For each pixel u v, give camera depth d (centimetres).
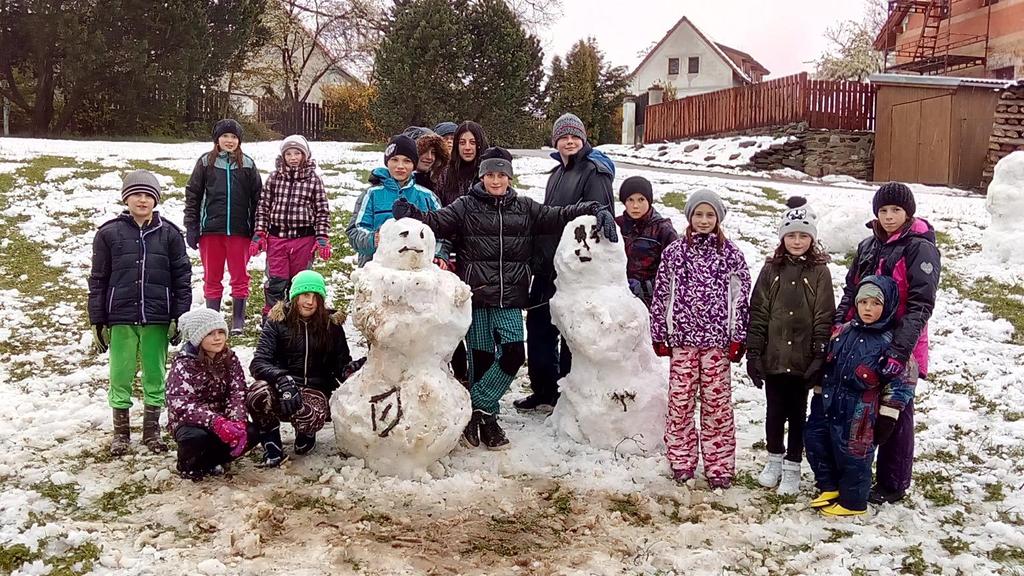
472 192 548
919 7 2895
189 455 475
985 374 703
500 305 539
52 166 1328
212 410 488
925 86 2052
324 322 522
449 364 579
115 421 517
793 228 471
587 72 4100
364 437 482
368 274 488
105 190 1210
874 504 470
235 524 423
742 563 402
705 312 492
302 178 737
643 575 388
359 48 3822
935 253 448
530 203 553
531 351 627
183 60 2453
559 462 520
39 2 2234
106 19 2320
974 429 584
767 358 478
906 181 2123
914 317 439
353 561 392
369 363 500
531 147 2941
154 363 530
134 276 520
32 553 388
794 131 2311
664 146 2725
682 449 501
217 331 482
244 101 3588
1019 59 2403
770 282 480
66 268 906
